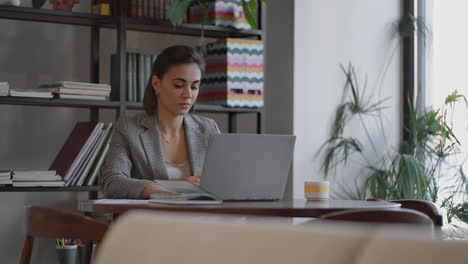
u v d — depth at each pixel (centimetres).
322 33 436
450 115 436
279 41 434
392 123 459
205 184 220
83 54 396
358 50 450
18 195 380
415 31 462
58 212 173
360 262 62
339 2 443
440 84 447
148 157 258
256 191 226
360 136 448
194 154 267
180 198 199
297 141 424
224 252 67
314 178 430
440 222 230
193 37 434
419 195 417
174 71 264
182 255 68
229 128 409
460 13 434
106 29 403
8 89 333
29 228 178
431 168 437
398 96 464
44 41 386
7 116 377
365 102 450
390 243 62
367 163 450
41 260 381
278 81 434
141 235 70
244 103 397
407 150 443
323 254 64
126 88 373
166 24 380
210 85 401
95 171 354
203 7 399
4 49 376
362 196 447
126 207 190
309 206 199
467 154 426
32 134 383
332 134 438
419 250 62
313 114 431
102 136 357
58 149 390
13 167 378
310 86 430
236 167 221
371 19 454
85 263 225
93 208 197
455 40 437
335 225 67
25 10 342
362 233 64
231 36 418
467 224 406
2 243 375
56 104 353
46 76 387
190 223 69
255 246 67
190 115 278
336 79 440
